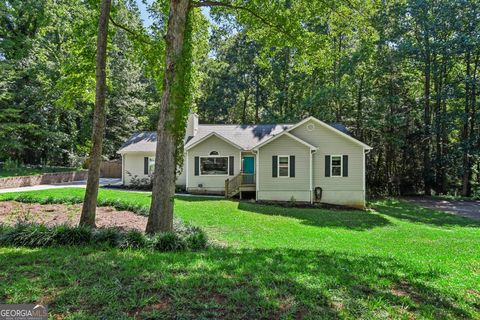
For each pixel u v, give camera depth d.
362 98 27.33
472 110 24.14
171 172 7.59
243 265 4.73
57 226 6.50
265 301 3.43
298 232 10.06
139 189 20.80
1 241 5.92
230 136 21.19
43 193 15.49
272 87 35.12
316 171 18.34
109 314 3.02
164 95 7.60
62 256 4.97
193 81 10.78
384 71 25.25
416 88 28.02
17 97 23.64
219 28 11.58
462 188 25.66
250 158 20.33
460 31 23.62
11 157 26.75
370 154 27.94
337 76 26.80
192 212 12.58
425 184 25.94
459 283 4.67
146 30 10.97
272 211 14.26
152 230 7.36
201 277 4.07
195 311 3.17
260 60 11.66
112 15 10.09
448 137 27.00
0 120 22.36
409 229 11.75
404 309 3.50
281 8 9.73
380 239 9.57
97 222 9.09
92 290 3.54
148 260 4.85
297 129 18.59
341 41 24.09
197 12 10.55
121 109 29.75
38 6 23.66
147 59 11.25
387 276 4.65
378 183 27.62
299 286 3.91
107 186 21.91
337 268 4.89
